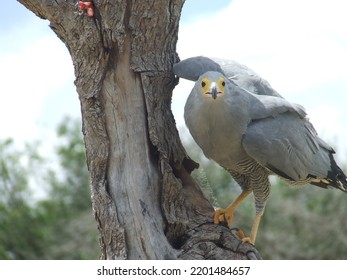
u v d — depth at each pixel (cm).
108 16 1112
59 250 3067
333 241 2938
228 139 1166
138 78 1153
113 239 1143
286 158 1189
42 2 1138
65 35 1152
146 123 1159
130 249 1138
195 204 1197
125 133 1151
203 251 1143
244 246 1156
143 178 1152
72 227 3134
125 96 1148
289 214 2977
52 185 3369
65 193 3350
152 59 1162
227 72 1202
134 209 1142
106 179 1158
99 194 1151
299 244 2923
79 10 1116
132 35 1138
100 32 1120
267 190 1268
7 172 3291
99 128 1146
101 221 1155
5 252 2980
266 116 1177
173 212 1162
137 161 1152
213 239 1152
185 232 1164
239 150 1195
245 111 1152
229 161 1227
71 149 3403
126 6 1124
